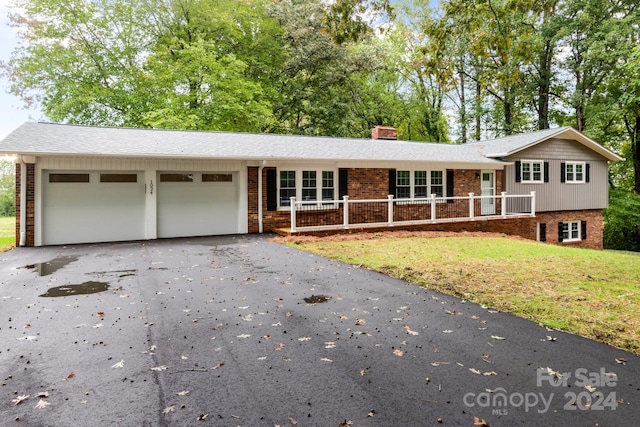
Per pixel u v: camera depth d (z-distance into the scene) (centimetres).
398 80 3319
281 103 2641
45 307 527
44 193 1110
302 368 347
